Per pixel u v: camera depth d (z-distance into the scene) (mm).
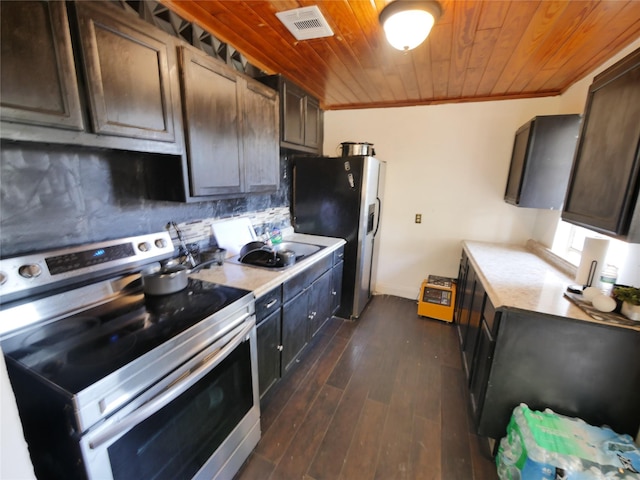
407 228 3270
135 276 1340
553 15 1359
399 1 1285
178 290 1334
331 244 2496
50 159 1096
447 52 1791
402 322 2848
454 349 2408
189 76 1268
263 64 2076
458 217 3053
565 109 2377
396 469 1409
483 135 2816
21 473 613
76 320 1060
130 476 842
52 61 828
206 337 1076
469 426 1662
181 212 1675
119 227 1357
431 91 2617
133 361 820
